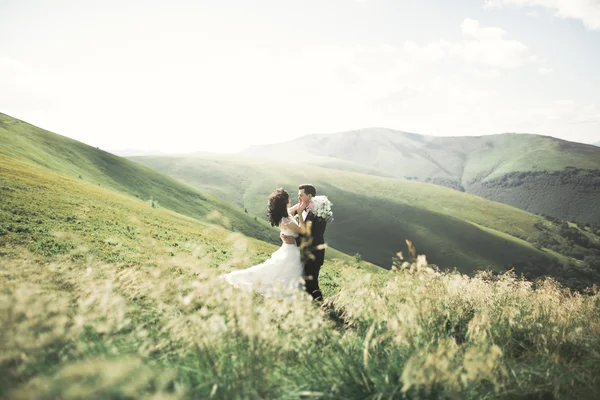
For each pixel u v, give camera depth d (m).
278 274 7.71
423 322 4.99
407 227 194.50
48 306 3.64
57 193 36.41
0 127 101.56
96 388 2.29
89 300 3.95
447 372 3.39
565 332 5.46
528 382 4.22
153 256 12.88
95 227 20.88
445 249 178.75
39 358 3.37
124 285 4.96
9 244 11.59
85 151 121.00
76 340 3.67
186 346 4.14
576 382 4.39
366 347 3.96
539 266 171.62
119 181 113.69
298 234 8.05
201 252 5.43
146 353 3.70
